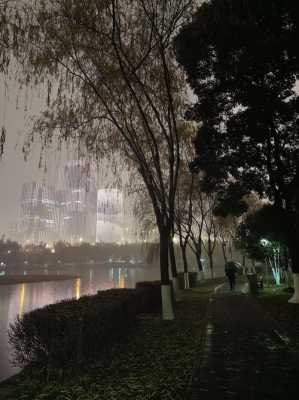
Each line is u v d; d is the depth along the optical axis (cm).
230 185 1978
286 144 1770
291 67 1484
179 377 677
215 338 977
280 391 571
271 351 820
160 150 1788
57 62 1198
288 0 1170
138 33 1323
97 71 1332
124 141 1490
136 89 1410
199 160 1920
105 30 1250
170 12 1291
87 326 774
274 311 1470
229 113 1784
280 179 1748
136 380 673
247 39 1433
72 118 1284
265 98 1555
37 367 752
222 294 2286
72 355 728
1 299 4144
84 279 9206
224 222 4259
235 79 1581
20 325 779
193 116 1809
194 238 4203
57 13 1158
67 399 596
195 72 1641
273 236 2575
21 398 621
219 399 543
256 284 2384
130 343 978
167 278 1388
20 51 1083
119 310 1005
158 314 1466
